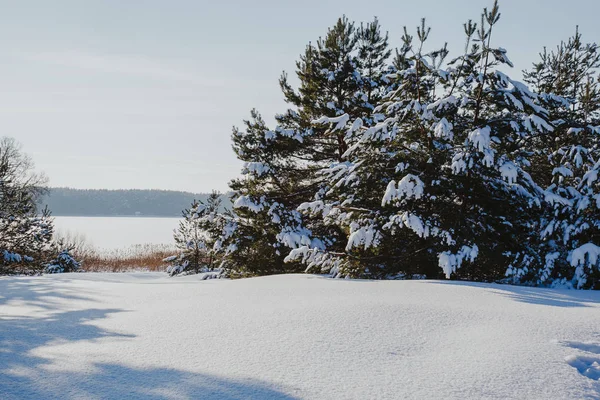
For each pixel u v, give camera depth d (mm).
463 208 9539
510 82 9172
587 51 13727
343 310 4840
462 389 2725
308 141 14469
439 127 8586
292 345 3609
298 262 12680
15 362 3230
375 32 14805
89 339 3914
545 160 11422
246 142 14758
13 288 8227
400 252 10117
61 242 25016
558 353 3395
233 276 14656
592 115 11531
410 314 4648
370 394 2633
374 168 9891
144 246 38750
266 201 13539
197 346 3615
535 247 9562
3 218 19656
